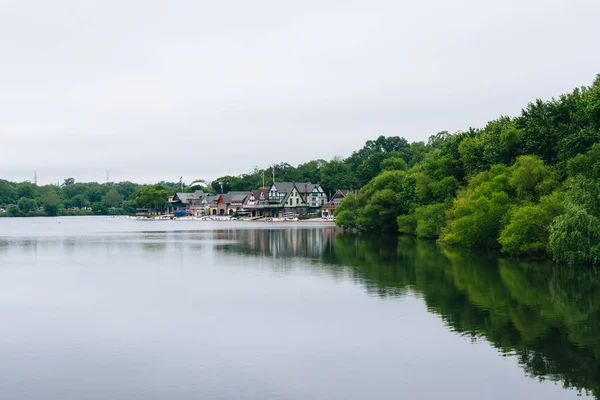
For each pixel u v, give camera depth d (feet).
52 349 95.09
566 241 168.45
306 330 104.42
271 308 122.62
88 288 150.92
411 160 611.06
